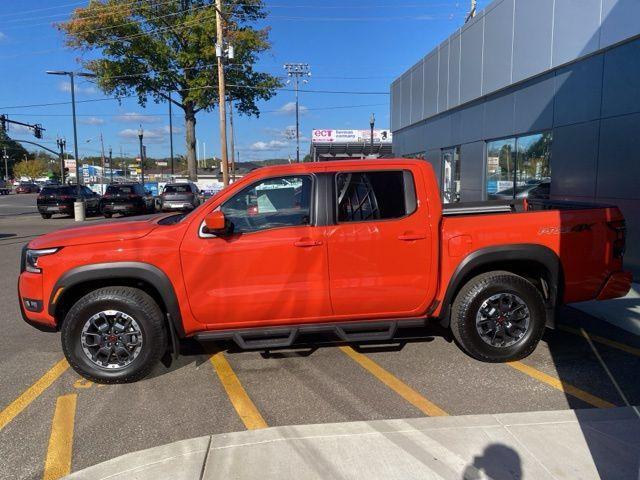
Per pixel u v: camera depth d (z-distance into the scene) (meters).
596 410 3.75
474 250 4.67
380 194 4.61
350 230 4.51
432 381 4.48
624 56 7.84
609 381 4.41
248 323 4.55
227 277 4.43
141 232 4.46
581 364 4.80
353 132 56.84
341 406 4.04
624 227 4.97
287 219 4.52
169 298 4.39
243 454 3.24
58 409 4.07
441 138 15.27
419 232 4.59
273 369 4.83
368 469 3.05
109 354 4.47
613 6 7.92
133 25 42.19
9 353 5.39
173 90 45.78
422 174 4.64
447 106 14.45
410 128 18.38
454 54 13.89
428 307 4.74
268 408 4.04
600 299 4.93
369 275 4.55
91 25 41.56
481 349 4.77
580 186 8.93
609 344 5.32
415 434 3.43
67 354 4.43
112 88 44.47
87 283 4.53
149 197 29.03
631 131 7.74
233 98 46.78
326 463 3.12
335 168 4.60
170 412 4.00
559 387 4.30
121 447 3.50
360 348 5.33
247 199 4.53
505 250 4.67
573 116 9.08
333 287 4.52
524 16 10.38
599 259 4.86
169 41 44.03
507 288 4.71
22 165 126.50
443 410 3.93
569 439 3.35
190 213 4.77
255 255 4.43
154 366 4.59
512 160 11.36
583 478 2.93
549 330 5.77
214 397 4.25
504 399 4.10
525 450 3.22
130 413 3.99
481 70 12.32
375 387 4.38
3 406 4.14
